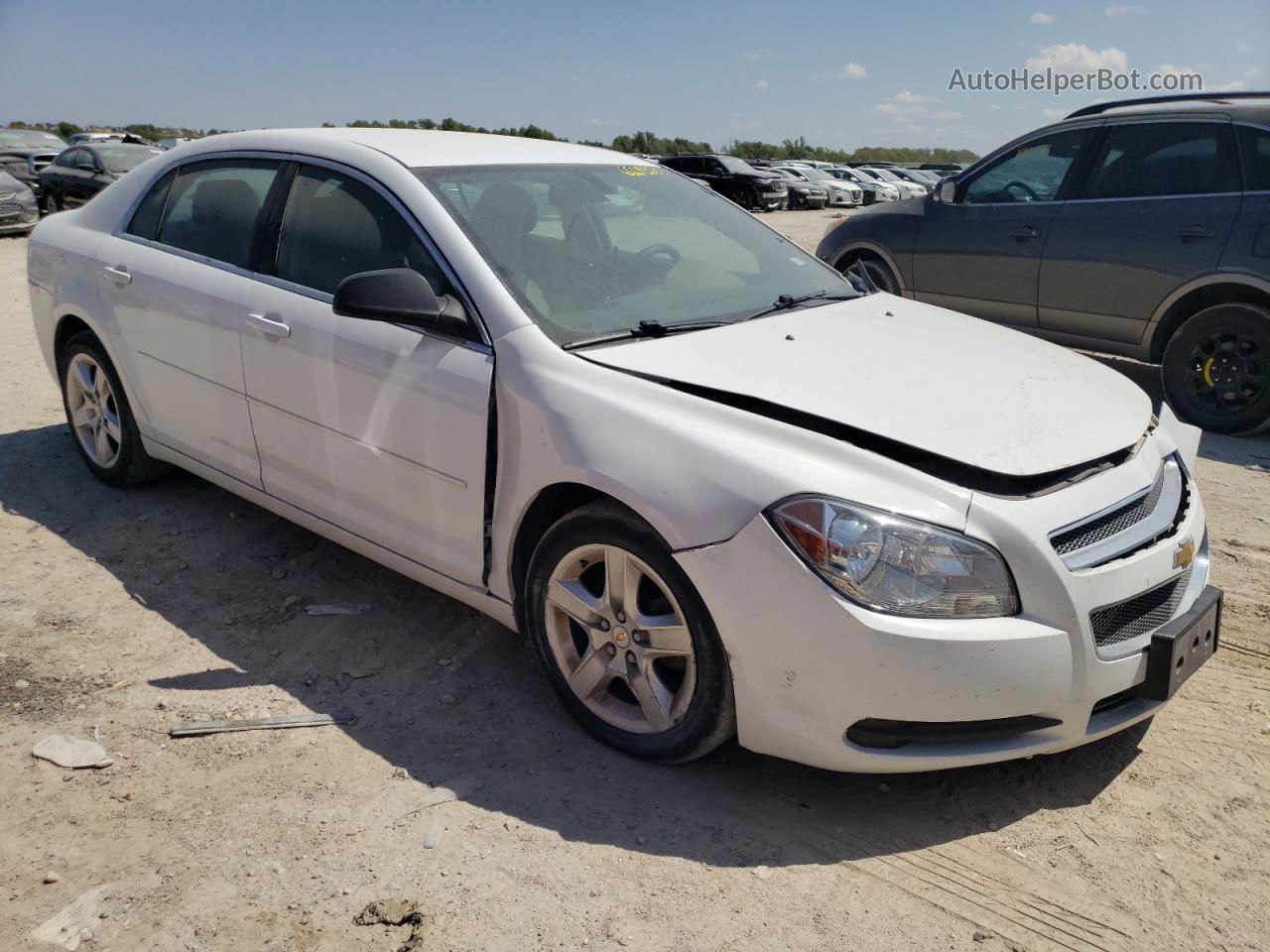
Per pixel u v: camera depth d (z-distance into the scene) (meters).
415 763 2.92
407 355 3.22
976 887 2.47
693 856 2.56
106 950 2.24
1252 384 6.08
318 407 3.51
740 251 3.97
